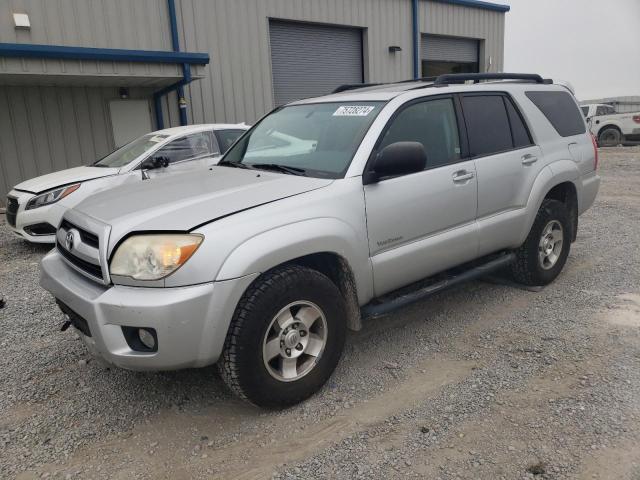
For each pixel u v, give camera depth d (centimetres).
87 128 1216
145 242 279
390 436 293
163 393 347
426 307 474
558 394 326
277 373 313
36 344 424
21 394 349
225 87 1399
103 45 1210
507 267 507
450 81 441
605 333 406
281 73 1546
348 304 350
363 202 341
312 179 339
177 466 277
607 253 620
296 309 319
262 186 329
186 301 271
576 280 528
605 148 1973
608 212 862
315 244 312
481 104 443
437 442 286
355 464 271
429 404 322
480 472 261
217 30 1367
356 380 354
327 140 379
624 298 475
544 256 499
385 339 413
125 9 1231
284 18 1484
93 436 304
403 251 366
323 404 327
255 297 294
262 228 296
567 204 529
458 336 414
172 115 1321
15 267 656
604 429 289
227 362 295
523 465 264
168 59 1051
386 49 1761
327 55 1647
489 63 2173
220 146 836
